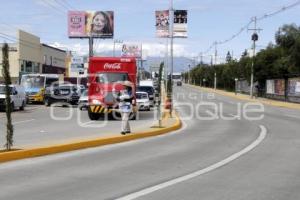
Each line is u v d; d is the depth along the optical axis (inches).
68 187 408.2
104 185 417.4
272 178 455.5
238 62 4419.3
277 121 1237.1
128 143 738.2
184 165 529.0
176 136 850.8
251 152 638.5
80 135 799.1
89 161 552.4
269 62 3191.4
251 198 372.5
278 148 681.0
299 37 2623.0
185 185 419.8
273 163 546.3
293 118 1364.4
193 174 474.0
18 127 973.8
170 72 1664.6
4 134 832.3
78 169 498.0
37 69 3321.9
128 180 441.1
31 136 784.3
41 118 1253.7
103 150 652.1
